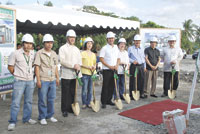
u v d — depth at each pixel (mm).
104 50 4945
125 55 5574
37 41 16609
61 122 4082
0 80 5012
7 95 6441
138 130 3676
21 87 3664
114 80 5191
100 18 6910
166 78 6199
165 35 9484
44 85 3822
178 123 3232
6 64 5145
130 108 5047
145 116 4383
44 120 3967
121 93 5820
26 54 3703
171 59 6035
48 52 3859
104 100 5023
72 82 4535
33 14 5449
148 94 6203
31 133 3545
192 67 15219
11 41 5242
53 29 11102
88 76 4859
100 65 8797
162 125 3898
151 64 6004
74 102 4570
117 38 28516
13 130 3668
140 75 5875
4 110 4902
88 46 4836
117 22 7383
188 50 37375
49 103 4035
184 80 9375
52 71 3896
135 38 5750
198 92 6945
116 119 4262
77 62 4363
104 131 3643
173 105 5230
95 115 4516
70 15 6172
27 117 3971
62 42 18672
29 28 10312
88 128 3779
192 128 3717
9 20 5117
